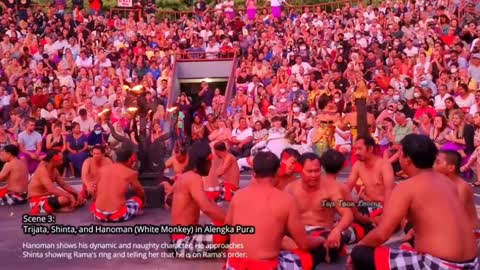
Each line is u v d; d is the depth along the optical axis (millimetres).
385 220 4520
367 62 17859
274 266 4707
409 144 4539
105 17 25359
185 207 6055
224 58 20656
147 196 8648
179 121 15594
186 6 32781
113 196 7773
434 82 16469
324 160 6117
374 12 22703
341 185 6074
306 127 14133
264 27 23391
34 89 16516
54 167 8727
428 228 4406
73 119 14875
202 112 16500
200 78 20812
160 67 19578
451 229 4359
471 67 15758
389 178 6676
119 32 22438
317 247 5262
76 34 21547
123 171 7848
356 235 6312
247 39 21734
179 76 20766
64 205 8500
